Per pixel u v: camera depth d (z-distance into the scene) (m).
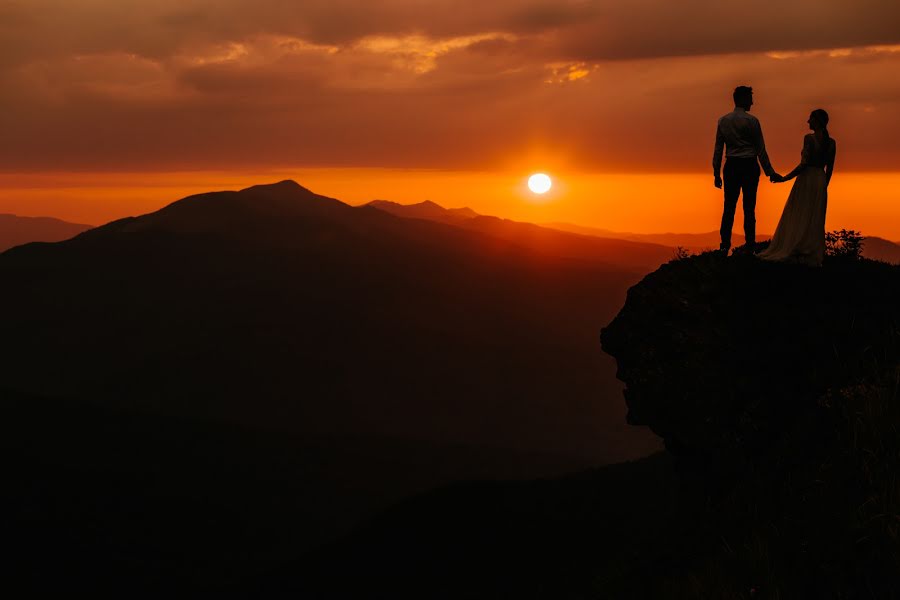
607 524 86.50
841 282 12.23
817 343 11.06
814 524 6.79
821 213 12.80
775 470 8.98
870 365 9.66
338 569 102.06
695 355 12.44
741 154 13.41
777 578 6.38
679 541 9.50
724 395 11.40
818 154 12.77
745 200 13.69
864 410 8.04
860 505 6.55
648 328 13.92
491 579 82.06
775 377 11.02
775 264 13.02
